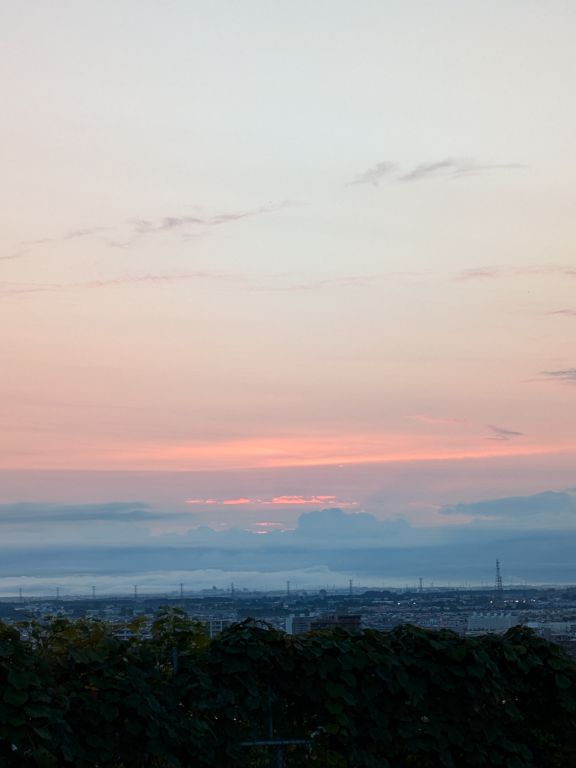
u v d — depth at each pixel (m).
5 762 6.01
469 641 7.68
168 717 6.69
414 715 7.50
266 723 7.18
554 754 7.89
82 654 6.58
